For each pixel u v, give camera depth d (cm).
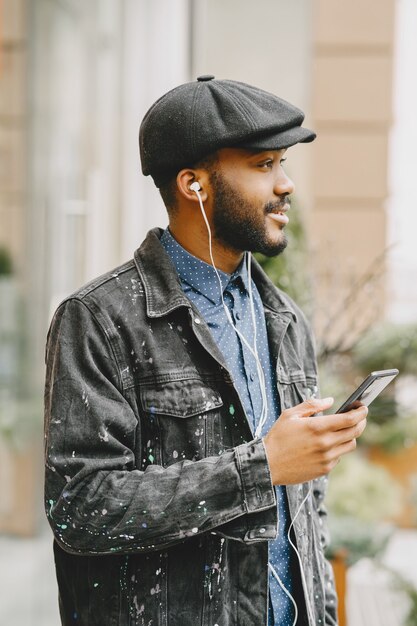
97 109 581
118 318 203
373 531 518
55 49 466
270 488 189
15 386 381
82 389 196
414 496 828
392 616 523
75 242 512
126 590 200
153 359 201
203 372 204
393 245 493
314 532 225
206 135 199
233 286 219
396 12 1085
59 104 473
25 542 394
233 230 205
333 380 466
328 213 1084
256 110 199
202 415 201
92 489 189
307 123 1040
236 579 202
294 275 416
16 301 386
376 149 1084
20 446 386
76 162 516
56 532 194
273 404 215
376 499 688
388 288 921
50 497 195
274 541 211
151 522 187
